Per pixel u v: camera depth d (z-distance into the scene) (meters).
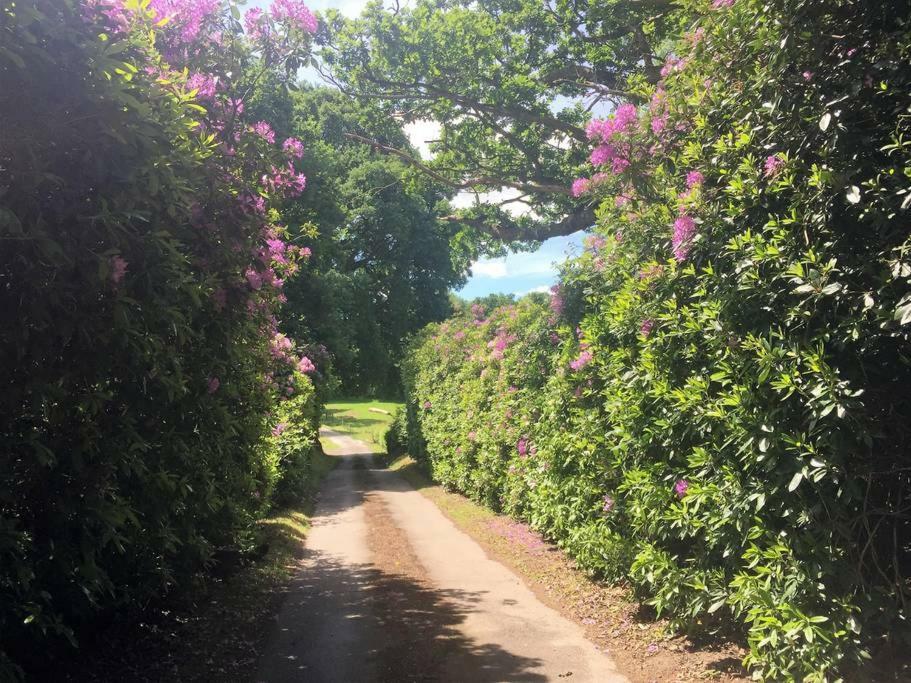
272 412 7.93
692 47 5.13
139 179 3.64
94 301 3.51
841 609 3.54
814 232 3.77
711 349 4.54
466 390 14.45
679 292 5.05
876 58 3.60
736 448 4.28
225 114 5.95
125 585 4.68
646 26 10.07
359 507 13.72
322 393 22.30
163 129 3.72
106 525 3.77
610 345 6.43
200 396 5.35
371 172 29.95
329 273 25.16
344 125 27.48
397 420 26.92
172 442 4.86
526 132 18.39
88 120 3.28
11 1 2.76
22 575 3.16
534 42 16.86
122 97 3.23
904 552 3.83
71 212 3.24
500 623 5.78
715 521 4.31
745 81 4.48
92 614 4.39
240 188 5.70
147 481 4.54
